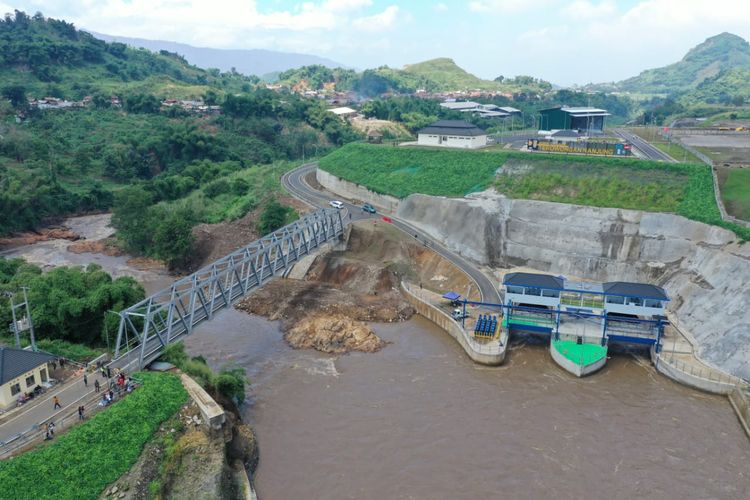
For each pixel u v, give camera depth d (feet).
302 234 318.86
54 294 236.02
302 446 193.88
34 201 488.85
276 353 261.85
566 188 363.15
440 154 449.89
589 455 189.78
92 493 146.41
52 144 614.34
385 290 328.49
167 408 176.14
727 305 250.78
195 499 154.51
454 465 184.85
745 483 176.86
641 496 171.42
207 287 342.03
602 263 317.42
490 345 255.09
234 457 179.22
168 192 533.14
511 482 177.17
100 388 184.14
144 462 158.40
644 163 358.84
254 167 596.70
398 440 197.36
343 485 175.63
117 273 387.34
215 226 435.12
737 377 224.53
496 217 351.67
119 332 201.67
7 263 318.65
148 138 651.66
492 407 217.56
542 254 335.06
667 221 309.42
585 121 606.96
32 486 142.20
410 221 395.14
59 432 160.04
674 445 195.00
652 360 251.39
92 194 534.78
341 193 477.36
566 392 228.63
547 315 270.46
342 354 260.62
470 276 324.19
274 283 341.82
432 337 279.90
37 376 181.57
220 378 201.57
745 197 314.76
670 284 292.81
